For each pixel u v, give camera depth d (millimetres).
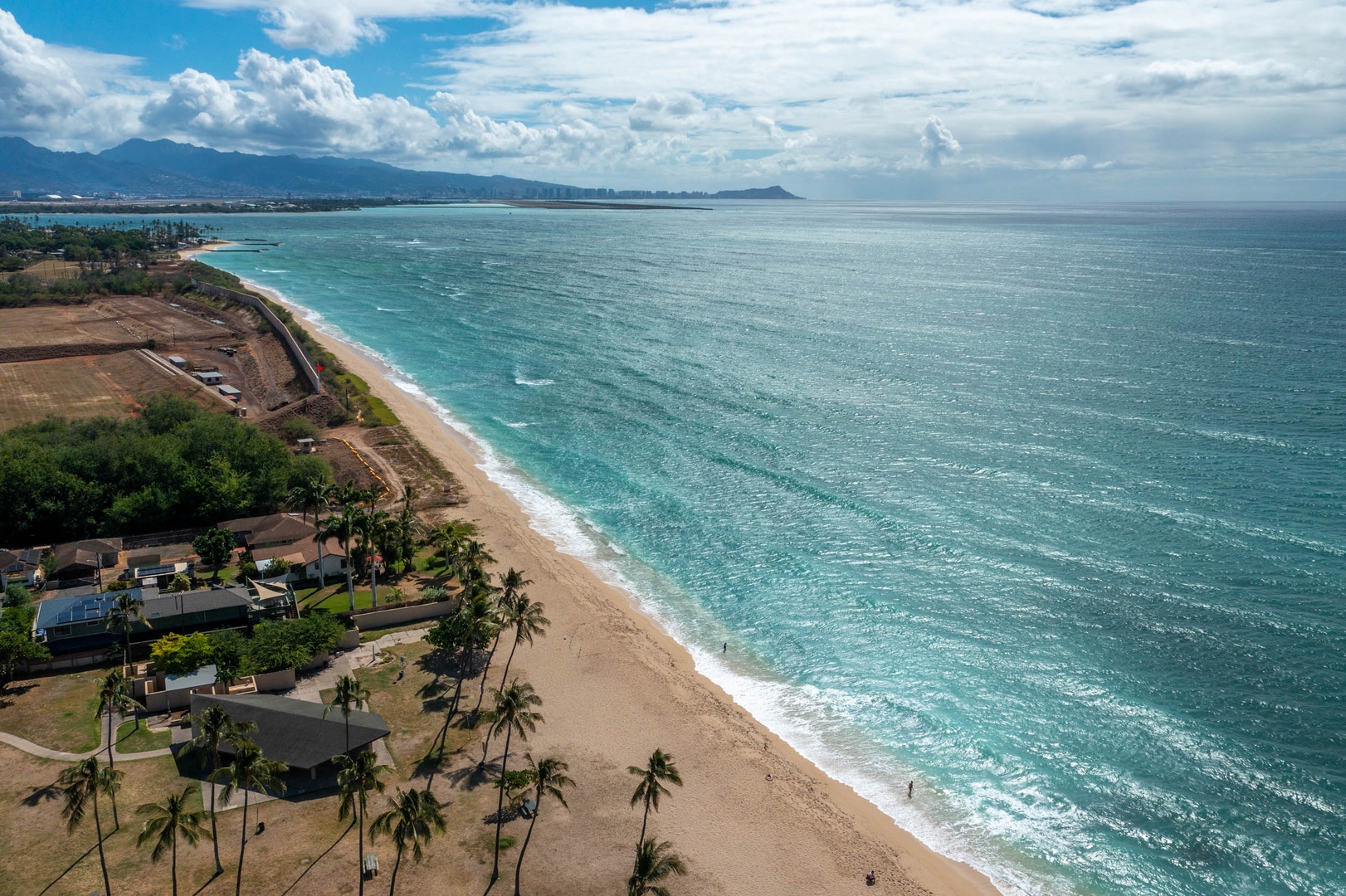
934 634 79625
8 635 69562
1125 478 106938
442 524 103250
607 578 92062
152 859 47438
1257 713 66938
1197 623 77875
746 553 96000
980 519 99125
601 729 67188
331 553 90188
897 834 57781
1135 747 64500
